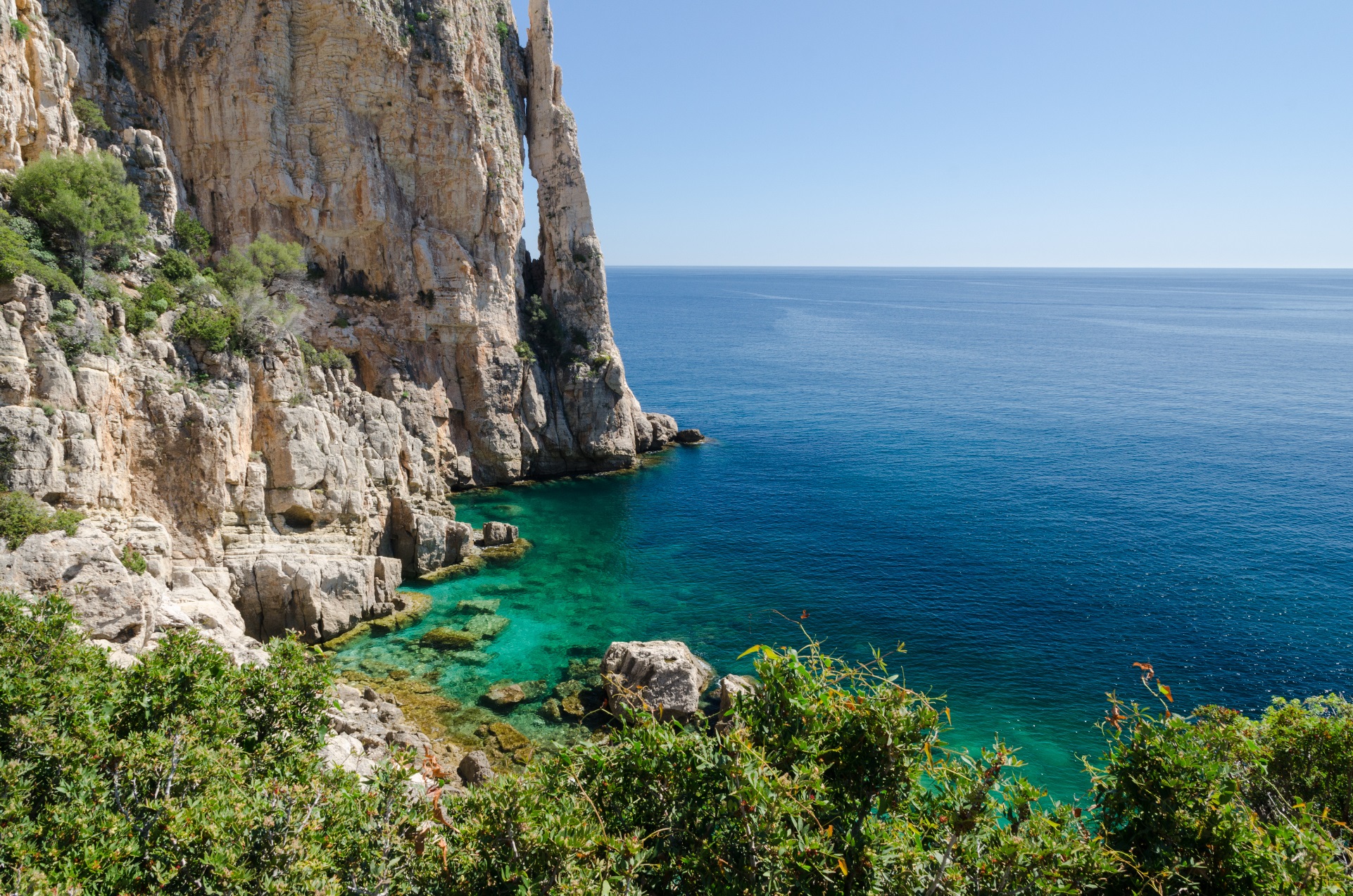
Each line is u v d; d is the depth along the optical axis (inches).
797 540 2522.1
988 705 1600.6
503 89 2974.9
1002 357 7091.5
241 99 2390.5
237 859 490.3
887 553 2410.2
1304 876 482.6
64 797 539.8
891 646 1835.6
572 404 3275.1
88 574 1277.1
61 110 1894.7
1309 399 5017.2
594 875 475.5
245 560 1759.4
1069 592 2128.4
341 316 2605.8
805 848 469.7
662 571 2267.5
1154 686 1681.8
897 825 500.1
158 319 1771.7
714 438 3949.3
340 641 1785.2
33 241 1593.3
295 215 2512.3
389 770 611.8
